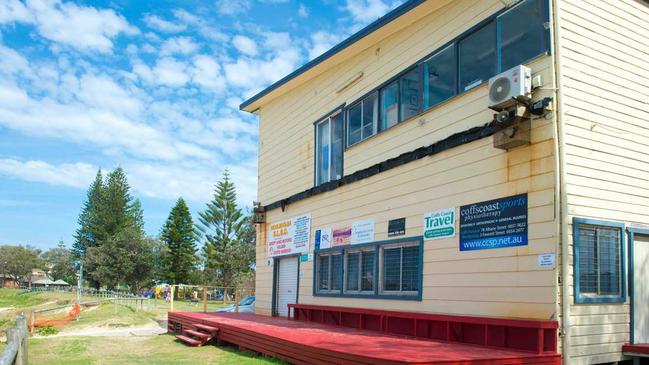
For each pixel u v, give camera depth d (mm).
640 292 9078
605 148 8898
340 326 13078
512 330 8461
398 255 11805
